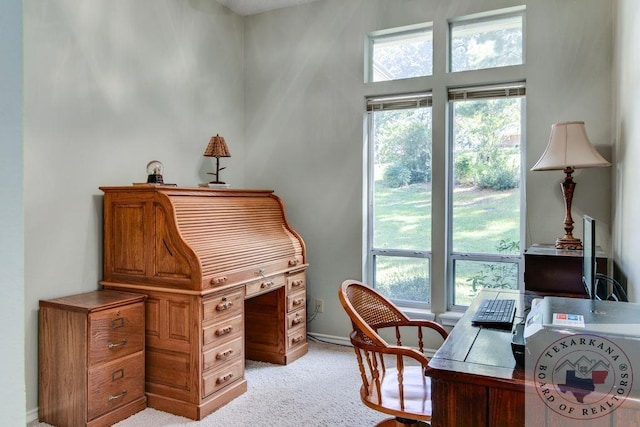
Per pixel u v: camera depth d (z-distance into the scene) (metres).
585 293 2.40
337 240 3.83
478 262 3.44
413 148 3.63
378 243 3.79
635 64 2.10
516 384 1.14
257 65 4.12
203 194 2.93
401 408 1.77
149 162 3.14
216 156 3.50
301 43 3.93
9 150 0.52
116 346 2.46
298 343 3.49
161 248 2.62
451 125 3.50
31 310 2.46
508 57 3.30
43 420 2.45
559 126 2.71
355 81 3.72
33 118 2.47
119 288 2.74
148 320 2.66
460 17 3.35
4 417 0.52
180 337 2.55
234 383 2.77
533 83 3.13
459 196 3.49
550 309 1.34
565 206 2.92
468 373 1.21
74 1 2.68
